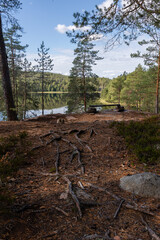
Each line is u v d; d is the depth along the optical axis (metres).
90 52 24.31
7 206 2.64
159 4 4.69
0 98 20.73
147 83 28.66
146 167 4.65
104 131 7.51
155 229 2.36
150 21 5.21
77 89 26.41
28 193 3.27
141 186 3.37
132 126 7.45
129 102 44.75
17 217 2.48
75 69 26.02
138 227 2.42
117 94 55.94
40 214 2.64
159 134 6.70
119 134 6.98
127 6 4.87
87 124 8.84
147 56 21.47
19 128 7.70
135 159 5.16
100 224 2.48
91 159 5.19
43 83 30.59
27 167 4.54
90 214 2.71
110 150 5.77
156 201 3.09
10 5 10.66
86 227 2.40
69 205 2.91
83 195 3.23
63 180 3.91
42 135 6.73
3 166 4.11
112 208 2.88
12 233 2.17
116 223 2.50
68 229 2.35
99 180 3.96
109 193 3.31
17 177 3.94
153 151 5.16
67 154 5.43
